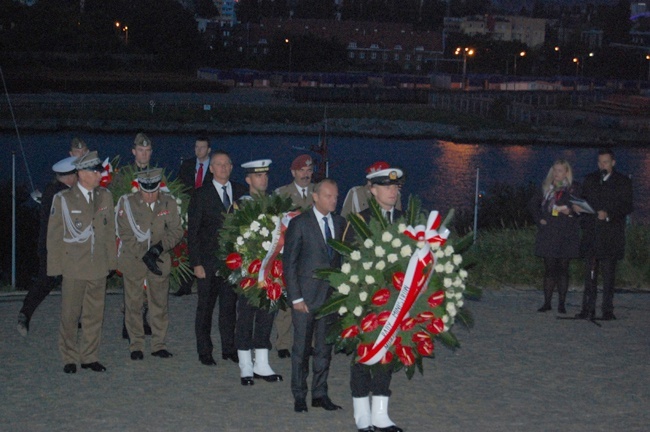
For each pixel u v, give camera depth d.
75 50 124.69
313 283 7.97
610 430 7.61
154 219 9.38
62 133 76.88
